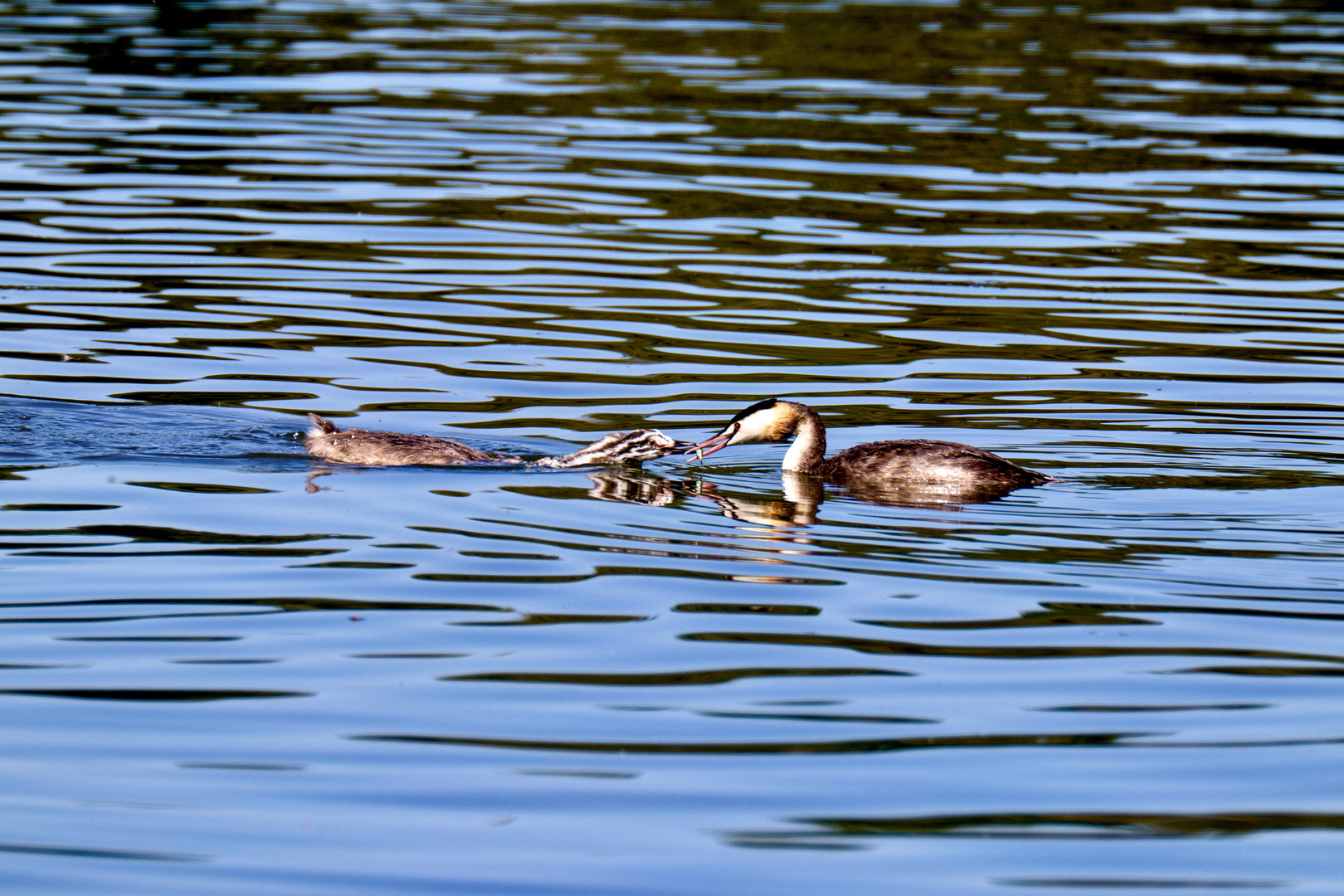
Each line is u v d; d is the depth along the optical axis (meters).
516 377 18.84
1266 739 9.73
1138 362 19.56
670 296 22.28
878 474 15.31
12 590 11.80
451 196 27.12
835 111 33.53
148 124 31.50
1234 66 38.34
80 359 18.81
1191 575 12.55
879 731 9.80
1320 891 8.10
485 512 14.09
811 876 8.22
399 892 8.05
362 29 42.59
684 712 10.02
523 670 10.61
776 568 12.70
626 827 8.66
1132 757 9.51
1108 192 27.91
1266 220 26.30
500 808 8.84
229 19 43.78
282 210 26.02
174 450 15.68
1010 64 38.44
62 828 8.56
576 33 42.22
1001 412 17.61
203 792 8.96
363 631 11.22
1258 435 16.64
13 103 32.66
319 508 14.02
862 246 24.80
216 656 10.73
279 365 18.94
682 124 32.41
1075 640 11.23
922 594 12.15
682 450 16.17
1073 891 8.11
